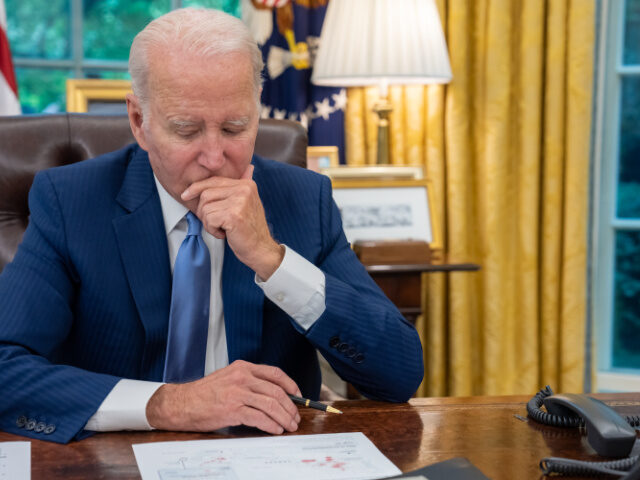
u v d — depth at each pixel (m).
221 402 0.95
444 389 3.06
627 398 1.14
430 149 2.95
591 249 3.00
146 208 1.23
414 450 0.89
